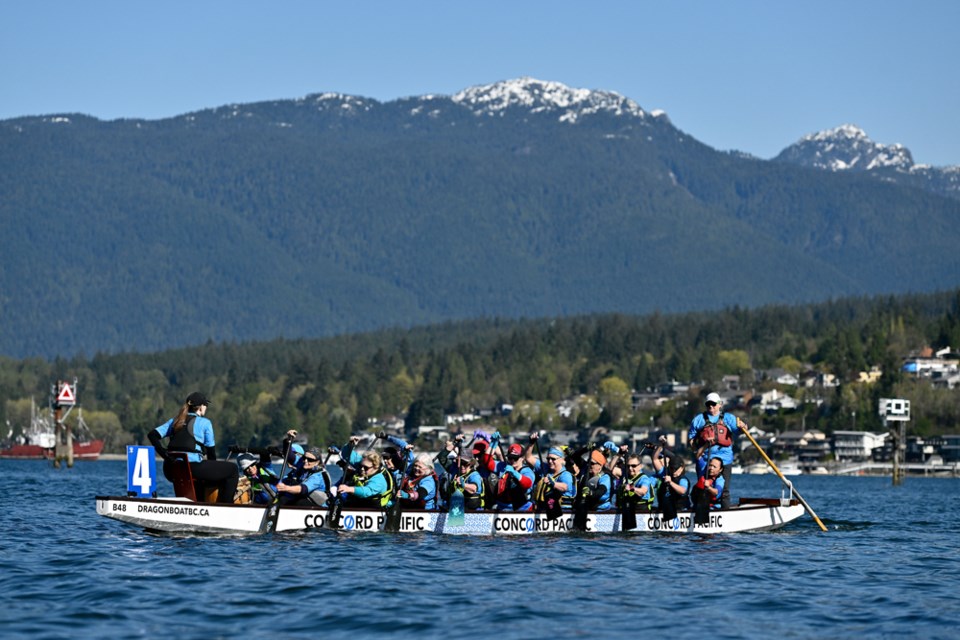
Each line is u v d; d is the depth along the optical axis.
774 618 34.72
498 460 51.47
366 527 49.00
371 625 32.59
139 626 31.95
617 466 52.53
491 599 36.22
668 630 32.84
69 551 44.25
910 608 36.50
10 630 31.22
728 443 53.81
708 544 50.00
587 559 44.50
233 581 38.03
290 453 49.25
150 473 47.31
